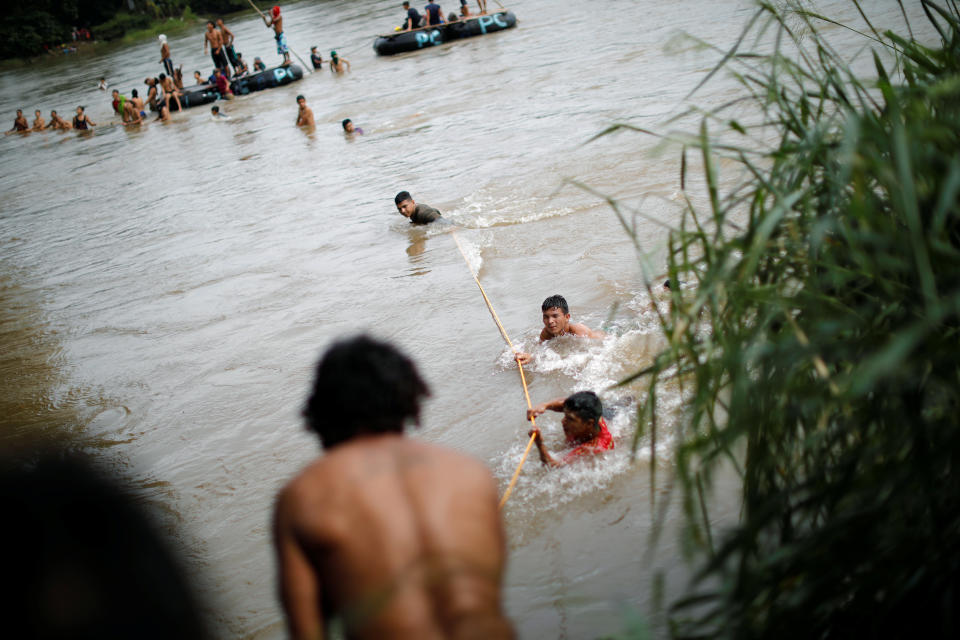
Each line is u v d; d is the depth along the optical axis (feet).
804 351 7.28
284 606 7.00
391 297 29.43
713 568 7.23
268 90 97.60
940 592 7.13
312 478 7.27
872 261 7.88
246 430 21.99
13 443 23.43
